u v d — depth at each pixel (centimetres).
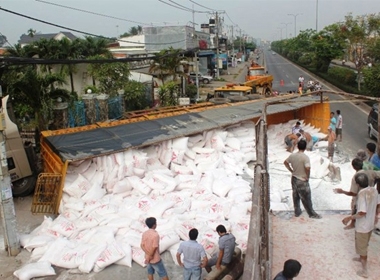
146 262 666
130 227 848
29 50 2278
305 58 6241
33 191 1143
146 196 1005
